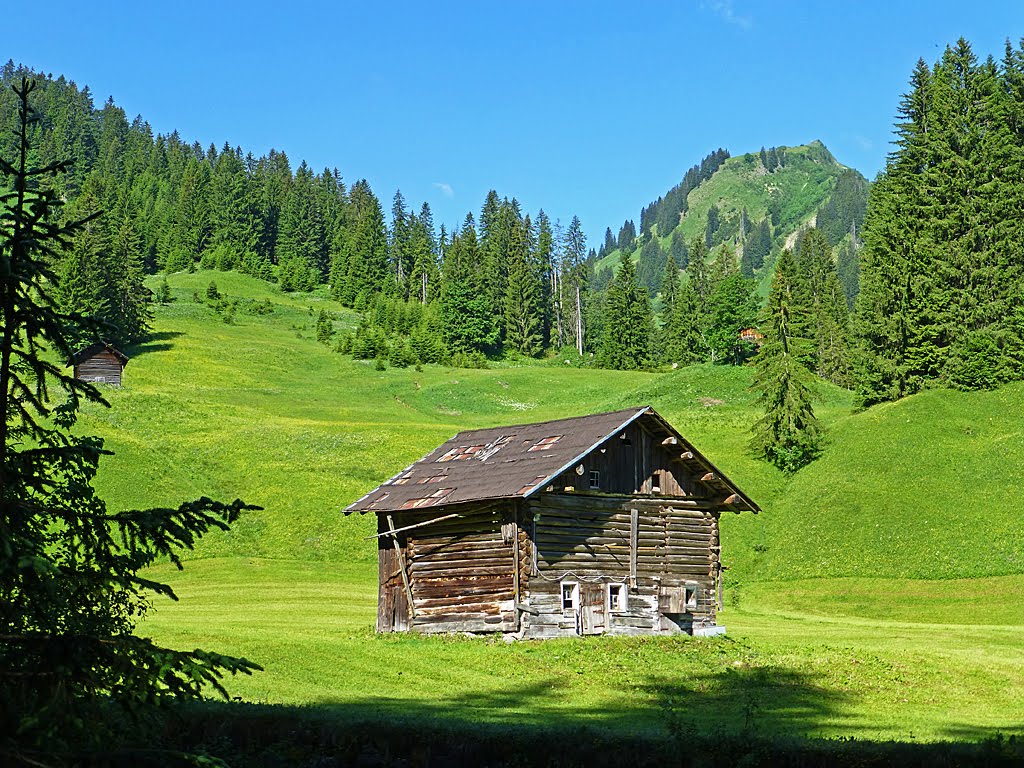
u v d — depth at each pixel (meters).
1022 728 23.62
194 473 76.31
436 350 165.88
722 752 17.25
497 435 44.38
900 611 55.19
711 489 44.06
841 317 170.88
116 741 12.00
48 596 11.47
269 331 179.12
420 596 39.25
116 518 12.30
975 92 108.31
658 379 129.88
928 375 95.94
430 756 18.08
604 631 39.19
